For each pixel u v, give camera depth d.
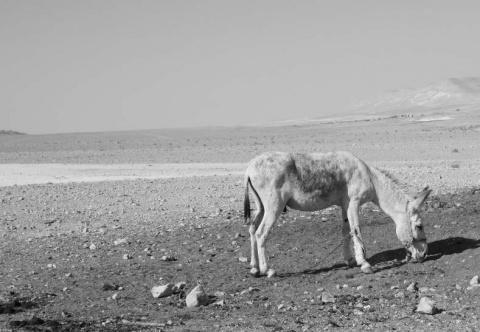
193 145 61.72
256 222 13.40
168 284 11.98
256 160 13.04
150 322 10.17
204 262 14.08
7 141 78.56
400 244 14.62
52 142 74.19
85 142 72.62
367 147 49.03
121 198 22.69
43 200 22.58
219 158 45.06
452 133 61.56
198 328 9.77
